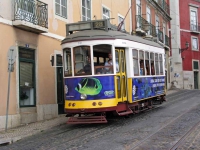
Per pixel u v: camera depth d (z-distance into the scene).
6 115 10.57
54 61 12.34
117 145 7.61
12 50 10.36
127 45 11.65
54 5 14.39
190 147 7.20
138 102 12.91
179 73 39.16
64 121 12.67
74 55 10.98
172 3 39.94
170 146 7.31
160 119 11.72
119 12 22.47
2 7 11.15
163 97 16.77
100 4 19.31
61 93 14.93
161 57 16.28
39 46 13.25
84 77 10.73
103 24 11.35
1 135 9.80
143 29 27.16
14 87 11.63
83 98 10.61
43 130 10.77
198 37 42.53
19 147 8.24
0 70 10.98
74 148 7.56
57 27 14.66
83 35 11.02
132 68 11.94
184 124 10.34
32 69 12.94
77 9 16.58
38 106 12.98
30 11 12.32
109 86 10.70
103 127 10.62
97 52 10.80
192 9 42.03
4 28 11.21
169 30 39.81
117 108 10.98
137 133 9.06
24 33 12.30
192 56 41.31
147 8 29.64
